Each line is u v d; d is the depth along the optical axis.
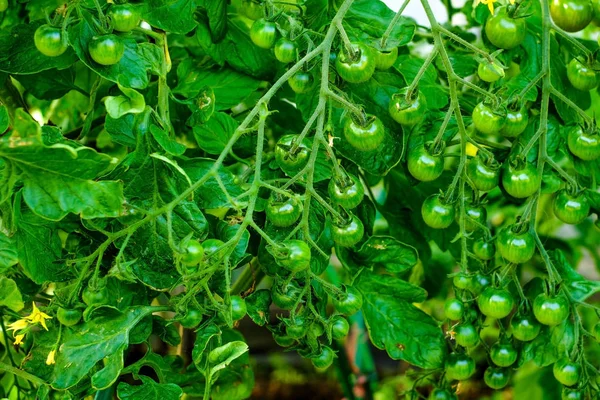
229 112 1.01
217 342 0.81
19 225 0.80
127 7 0.77
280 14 0.81
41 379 0.82
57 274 0.82
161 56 0.81
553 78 0.90
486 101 0.81
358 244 0.92
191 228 0.79
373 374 1.22
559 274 0.91
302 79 0.82
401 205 1.03
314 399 2.06
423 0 0.78
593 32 1.17
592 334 0.88
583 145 0.85
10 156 0.71
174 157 0.83
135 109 0.77
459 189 0.85
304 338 0.85
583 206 0.87
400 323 0.91
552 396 1.17
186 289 0.78
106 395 0.94
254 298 0.84
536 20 0.92
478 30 1.07
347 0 0.78
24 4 0.93
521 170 0.84
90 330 0.79
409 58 0.92
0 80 0.90
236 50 0.91
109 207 0.73
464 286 0.87
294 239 0.81
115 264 0.79
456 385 0.97
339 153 0.84
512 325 0.88
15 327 0.81
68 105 1.08
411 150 0.87
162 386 0.82
